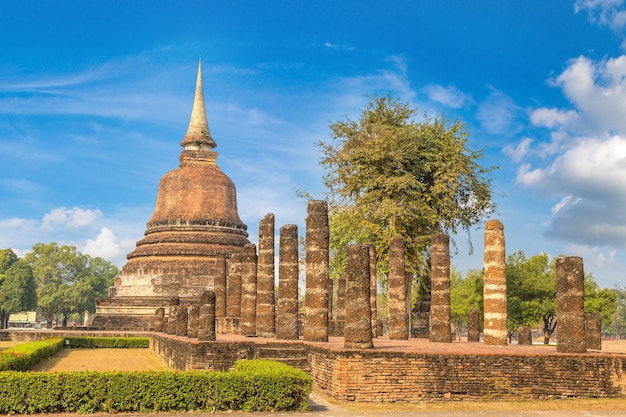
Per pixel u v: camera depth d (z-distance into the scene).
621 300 109.06
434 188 42.56
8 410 16.25
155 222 60.78
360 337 21.05
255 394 17.14
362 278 21.38
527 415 17.36
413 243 41.81
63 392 16.50
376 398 18.77
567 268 23.53
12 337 54.06
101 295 114.06
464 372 19.52
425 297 45.62
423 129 45.47
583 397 20.22
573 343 22.77
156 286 57.19
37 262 111.12
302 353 24.92
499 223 28.62
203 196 61.06
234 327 41.44
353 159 43.81
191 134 63.56
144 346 49.38
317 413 16.92
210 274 57.41
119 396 16.61
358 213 42.88
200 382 16.98
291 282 30.34
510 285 54.00
